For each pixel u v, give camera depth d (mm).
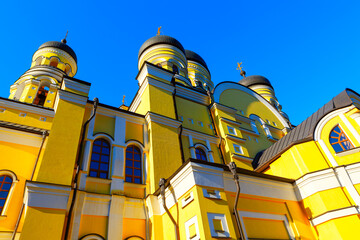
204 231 7902
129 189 11445
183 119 17125
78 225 9328
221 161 16125
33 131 11719
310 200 11594
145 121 14617
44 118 14023
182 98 18547
